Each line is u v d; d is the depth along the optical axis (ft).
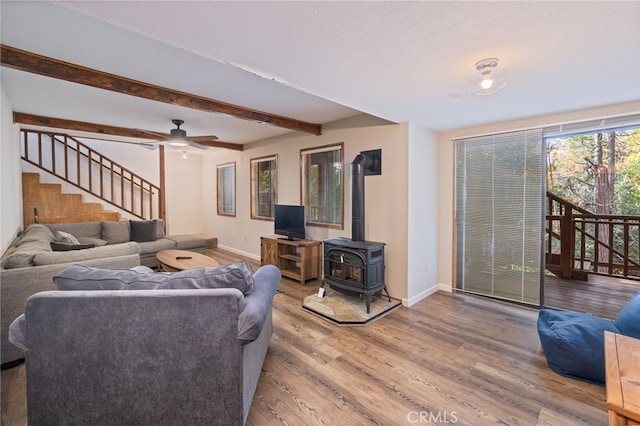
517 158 11.00
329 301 11.45
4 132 9.54
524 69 6.55
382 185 11.84
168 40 5.26
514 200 11.15
